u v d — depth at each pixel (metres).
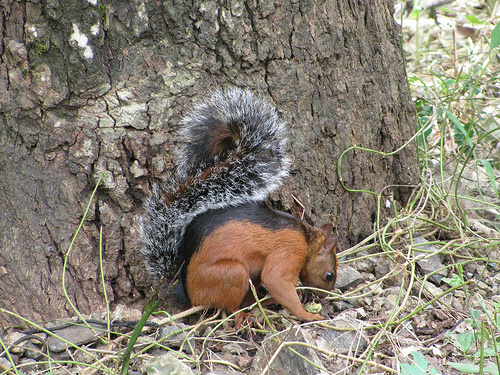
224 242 5.48
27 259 5.48
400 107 7.03
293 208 6.43
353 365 4.88
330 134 6.42
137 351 5.06
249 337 5.36
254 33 5.83
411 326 5.45
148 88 5.59
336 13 6.17
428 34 12.07
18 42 5.22
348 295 5.93
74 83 5.38
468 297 5.78
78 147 5.47
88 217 5.59
